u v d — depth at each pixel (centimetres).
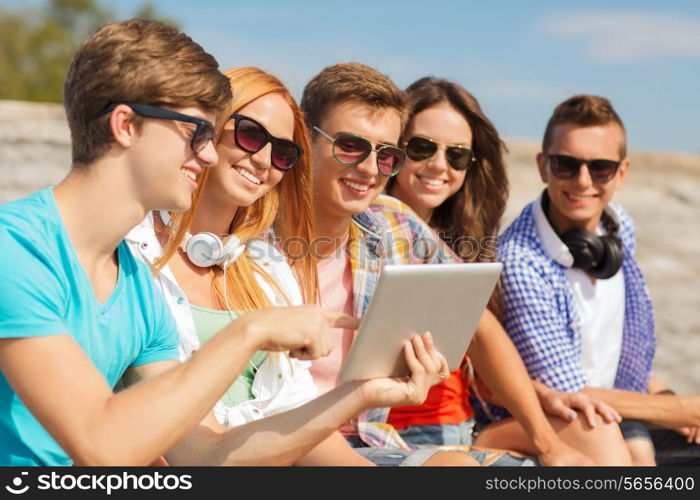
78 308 186
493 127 370
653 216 969
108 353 196
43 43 3866
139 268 210
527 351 351
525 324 351
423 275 192
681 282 783
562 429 334
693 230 936
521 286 352
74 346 177
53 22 4047
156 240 247
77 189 187
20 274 174
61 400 172
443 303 200
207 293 255
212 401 176
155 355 214
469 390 363
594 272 360
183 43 190
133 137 184
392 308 193
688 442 358
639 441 346
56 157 788
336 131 303
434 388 331
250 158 251
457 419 337
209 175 254
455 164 361
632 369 376
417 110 362
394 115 308
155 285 215
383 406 204
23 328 172
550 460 315
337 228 311
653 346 385
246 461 211
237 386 252
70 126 188
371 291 311
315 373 298
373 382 204
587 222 366
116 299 198
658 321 683
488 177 375
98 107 182
